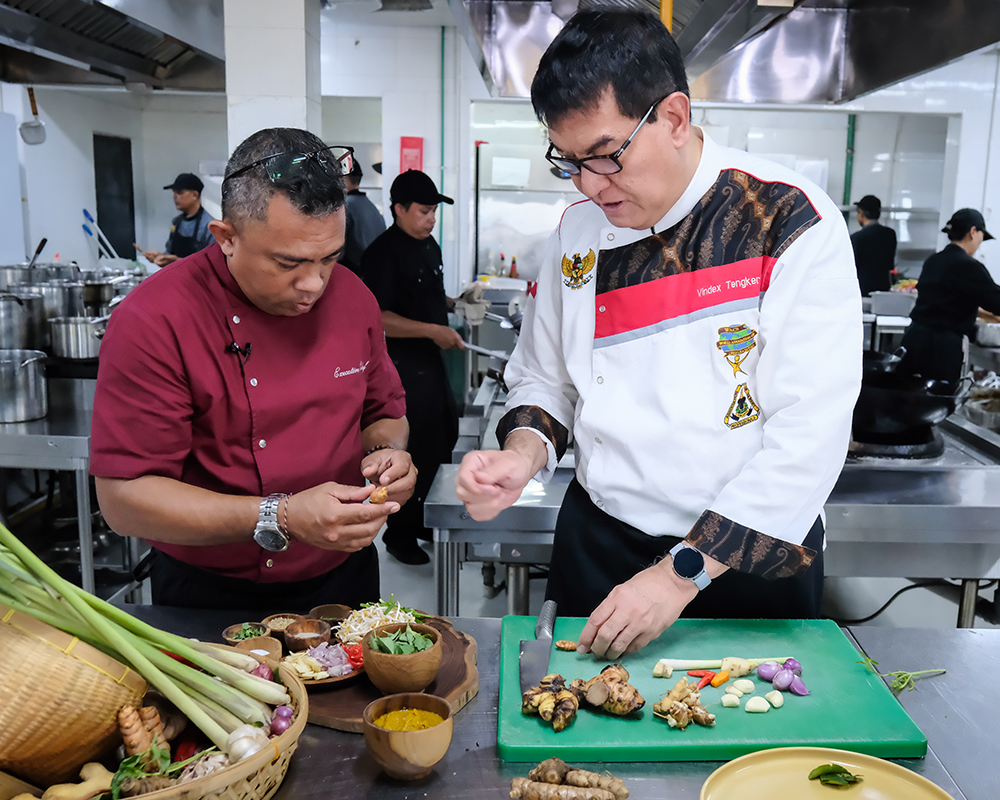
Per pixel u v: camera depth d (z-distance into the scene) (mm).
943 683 1162
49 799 841
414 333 3691
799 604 1349
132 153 7762
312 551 1482
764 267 1222
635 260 1294
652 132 1099
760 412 1243
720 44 2660
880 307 5590
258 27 3170
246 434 1402
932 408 2229
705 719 1019
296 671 1106
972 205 6738
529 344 1518
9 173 6117
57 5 3047
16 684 836
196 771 869
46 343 3318
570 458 2303
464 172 6570
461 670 1153
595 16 1088
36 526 3480
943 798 877
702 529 1147
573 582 1401
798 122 7297
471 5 2777
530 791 899
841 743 990
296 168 1149
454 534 2014
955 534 1961
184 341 1306
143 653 938
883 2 2609
